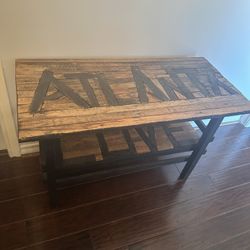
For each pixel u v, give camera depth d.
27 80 1.00
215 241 1.33
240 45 1.53
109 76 1.12
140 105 1.01
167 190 1.51
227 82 1.25
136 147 1.24
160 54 1.38
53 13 1.04
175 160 1.39
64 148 1.16
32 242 1.19
